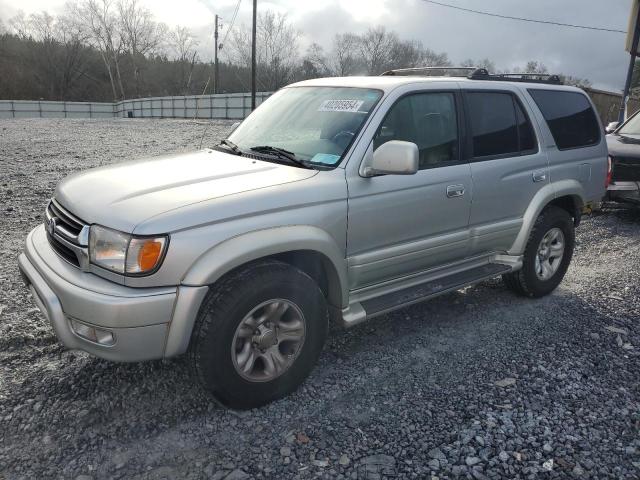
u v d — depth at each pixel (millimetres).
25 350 3664
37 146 14734
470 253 4332
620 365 3830
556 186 4832
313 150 3605
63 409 3062
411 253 3820
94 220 2859
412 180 3723
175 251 2730
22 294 4516
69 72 67688
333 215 3305
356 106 3736
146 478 2582
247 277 2934
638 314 4734
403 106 3781
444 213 3969
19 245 5828
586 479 2680
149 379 3379
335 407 3211
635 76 34438
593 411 3250
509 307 4816
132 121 31438
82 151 13867
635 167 8047
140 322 2703
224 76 63969
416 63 55438
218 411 3111
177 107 41750
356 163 3459
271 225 3023
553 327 4410
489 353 3936
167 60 69000
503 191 4375
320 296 3258
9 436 2836
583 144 5238
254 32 30031
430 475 2670
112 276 2766
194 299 2771
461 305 4828
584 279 5633
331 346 3965
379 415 3145
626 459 2838
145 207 2836
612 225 8148
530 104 4730
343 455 2789
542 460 2803
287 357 3207
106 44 66062
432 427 3043
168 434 2898
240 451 2793
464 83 4238
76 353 3646
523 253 4734
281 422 3047
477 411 3207
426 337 4164
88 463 2662
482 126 4305
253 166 3473
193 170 3406
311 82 4387
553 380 3586
